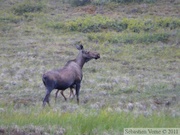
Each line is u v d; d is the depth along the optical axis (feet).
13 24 344.49
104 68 250.37
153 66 258.16
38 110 149.48
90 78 228.63
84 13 359.25
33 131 119.75
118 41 303.68
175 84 213.87
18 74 236.02
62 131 118.62
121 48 290.97
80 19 341.41
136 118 130.00
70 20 344.08
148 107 170.50
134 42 302.45
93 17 343.05
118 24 329.72
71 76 173.37
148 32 317.63
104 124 121.90
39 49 287.69
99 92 200.44
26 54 276.82
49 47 292.61
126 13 354.74
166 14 349.41
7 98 189.57
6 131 118.83
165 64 262.67
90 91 203.41
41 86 211.41
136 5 369.30
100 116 127.13
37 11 371.35
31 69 245.24
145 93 198.59
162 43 300.20
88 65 255.29
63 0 393.91
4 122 123.75
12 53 281.74
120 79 225.56
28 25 342.23
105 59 270.05
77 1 378.53
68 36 316.19
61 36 316.60
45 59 268.21
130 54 281.95
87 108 167.22
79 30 328.70
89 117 127.24
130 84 215.92
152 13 351.25
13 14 365.81
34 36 318.04
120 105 173.78
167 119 131.44
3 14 362.94
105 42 301.22
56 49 288.10
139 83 217.97
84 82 219.41
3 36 318.65
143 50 288.51
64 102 178.70
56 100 183.32
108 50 286.87
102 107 168.76
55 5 382.83
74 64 178.40
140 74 239.50
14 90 206.28
